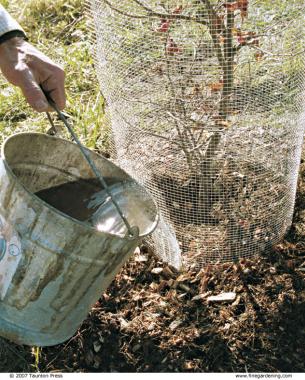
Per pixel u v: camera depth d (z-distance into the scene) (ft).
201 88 7.22
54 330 6.09
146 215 6.16
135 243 5.69
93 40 8.68
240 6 6.62
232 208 8.11
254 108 7.40
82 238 5.29
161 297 7.38
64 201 6.46
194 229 8.06
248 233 7.98
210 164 7.82
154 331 6.98
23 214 5.32
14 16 12.96
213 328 6.97
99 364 6.68
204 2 6.68
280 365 6.64
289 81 7.38
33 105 5.60
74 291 5.74
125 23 7.23
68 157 6.26
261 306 7.22
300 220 8.45
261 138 7.79
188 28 6.95
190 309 7.23
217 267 7.75
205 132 7.72
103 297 7.36
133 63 7.43
